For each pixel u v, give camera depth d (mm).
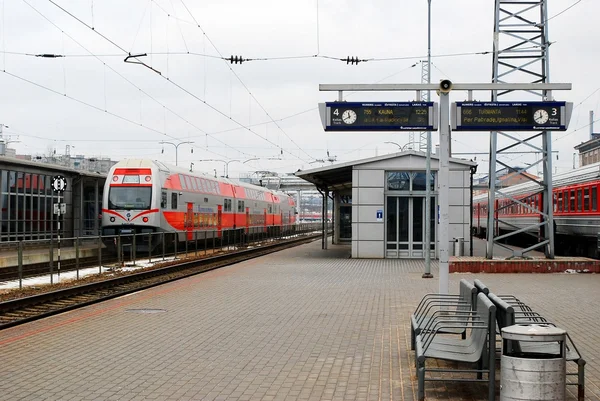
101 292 18406
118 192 31562
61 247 20734
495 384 7895
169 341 10938
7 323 12414
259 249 39500
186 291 18188
